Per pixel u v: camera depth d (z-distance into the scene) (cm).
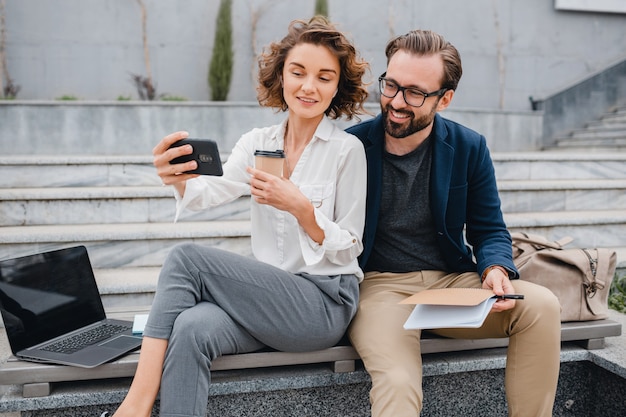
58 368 174
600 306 226
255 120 555
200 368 164
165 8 691
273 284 177
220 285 175
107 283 287
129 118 534
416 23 766
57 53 661
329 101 191
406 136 196
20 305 187
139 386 162
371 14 752
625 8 812
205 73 709
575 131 778
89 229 327
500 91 797
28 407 175
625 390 212
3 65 646
